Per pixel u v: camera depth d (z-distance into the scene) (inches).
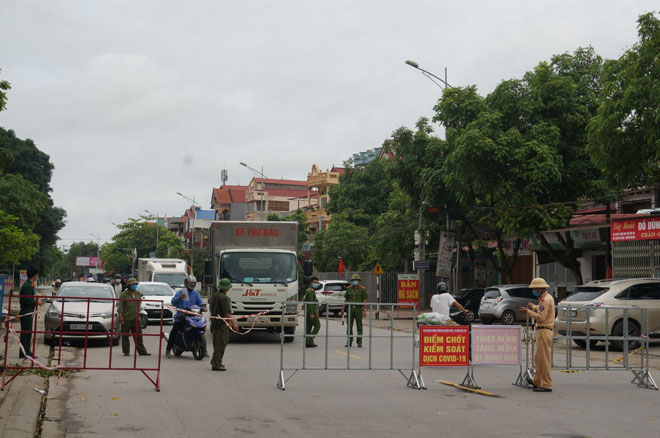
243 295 723.4
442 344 436.5
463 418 328.2
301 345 740.0
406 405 365.7
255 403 367.6
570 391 426.9
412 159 1184.2
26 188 1689.2
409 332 975.0
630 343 695.7
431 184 1112.2
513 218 944.3
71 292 732.7
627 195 983.0
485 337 436.8
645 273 849.5
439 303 581.3
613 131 703.7
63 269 6589.6
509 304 1053.2
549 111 951.6
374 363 570.9
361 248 1921.8
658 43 666.2
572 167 923.4
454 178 995.3
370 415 335.3
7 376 435.8
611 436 288.7
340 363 564.4
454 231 1178.0
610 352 691.4
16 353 583.8
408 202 1290.6
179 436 283.3
